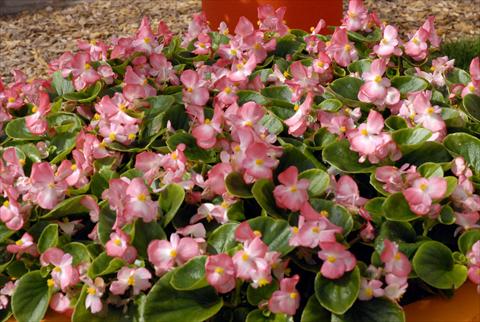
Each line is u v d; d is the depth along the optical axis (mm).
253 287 470
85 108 708
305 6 1112
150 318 461
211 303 476
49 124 670
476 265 483
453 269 491
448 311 477
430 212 502
